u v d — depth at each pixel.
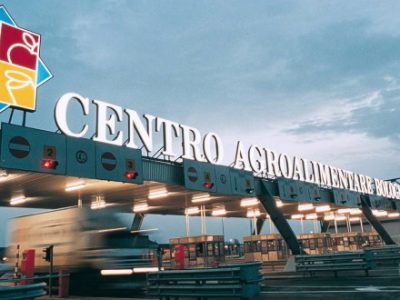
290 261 24.91
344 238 45.66
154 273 12.72
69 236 17.53
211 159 23.52
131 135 19.77
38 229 19.25
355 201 38.06
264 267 33.28
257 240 36.44
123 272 16.06
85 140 17.44
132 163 19.09
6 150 14.74
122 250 16.34
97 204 27.64
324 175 34.22
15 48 17.28
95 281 16.06
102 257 16.12
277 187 27.97
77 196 25.31
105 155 18.06
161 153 21.11
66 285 15.80
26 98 17.03
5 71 16.70
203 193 26.23
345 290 14.19
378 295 12.40
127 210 35.25
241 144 25.94
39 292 7.55
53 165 15.95
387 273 19.77
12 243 21.02
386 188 45.94
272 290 15.45
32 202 26.92
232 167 24.70
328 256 20.41
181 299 13.92
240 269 11.22
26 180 19.22
